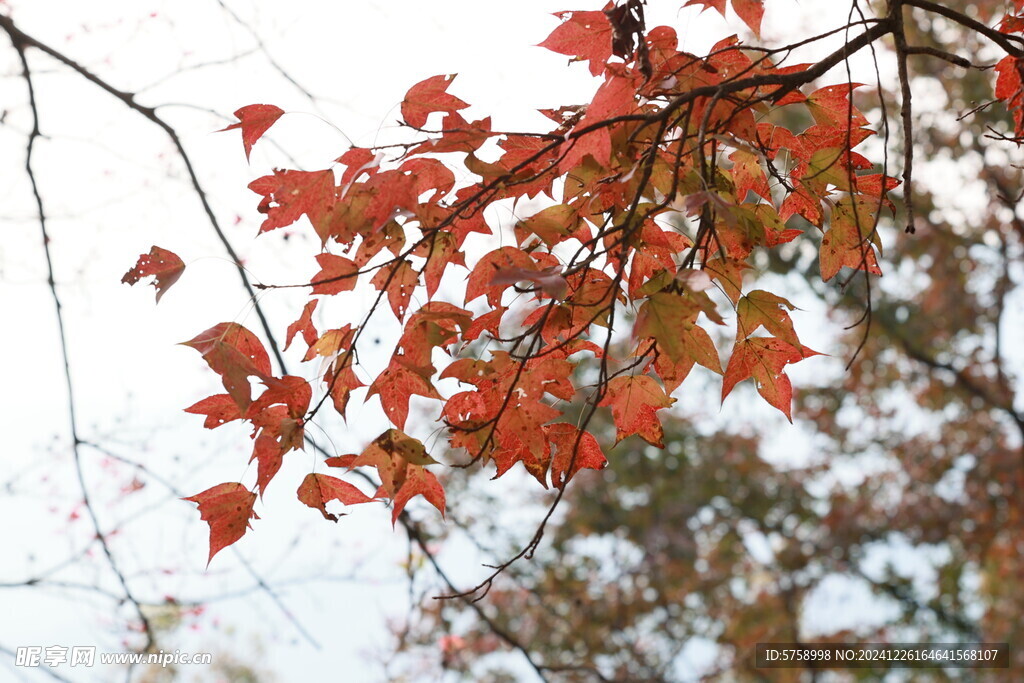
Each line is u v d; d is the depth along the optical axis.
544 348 1.93
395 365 1.89
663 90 1.87
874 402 8.27
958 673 8.80
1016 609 8.56
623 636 6.67
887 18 1.90
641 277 1.97
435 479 1.93
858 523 7.95
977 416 7.82
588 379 6.41
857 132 1.92
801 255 7.20
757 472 8.38
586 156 1.88
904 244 6.90
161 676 5.11
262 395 1.87
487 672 6.09
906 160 1.88
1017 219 5.68
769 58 1.90
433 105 1.86
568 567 7.40
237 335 1.87
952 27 5.34
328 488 1.91
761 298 1.88
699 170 1.85
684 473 8.05
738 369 1.90
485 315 1.93
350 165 1.85
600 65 1.92
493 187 1.87
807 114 6.18
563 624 6.53
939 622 8.62
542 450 1.92
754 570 9.03
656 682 6.53
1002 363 6.90
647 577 7.58
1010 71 1.99
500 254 1.93
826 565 8.36
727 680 8.91
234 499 1.89
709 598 8.68
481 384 1.92
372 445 1.88
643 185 1.81
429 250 1.91
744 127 1.87
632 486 7.95
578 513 7.66
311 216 1.86
